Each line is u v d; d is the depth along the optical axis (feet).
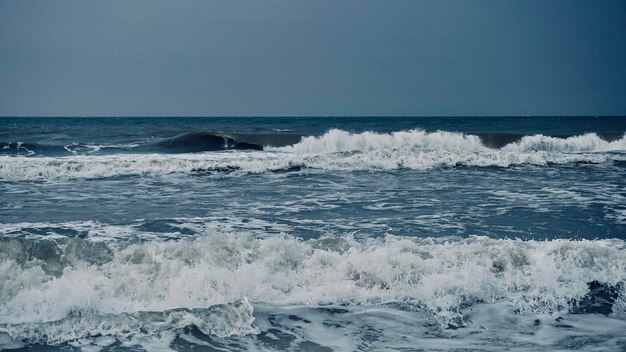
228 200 38.60
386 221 31.60
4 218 32.04
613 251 22.27
